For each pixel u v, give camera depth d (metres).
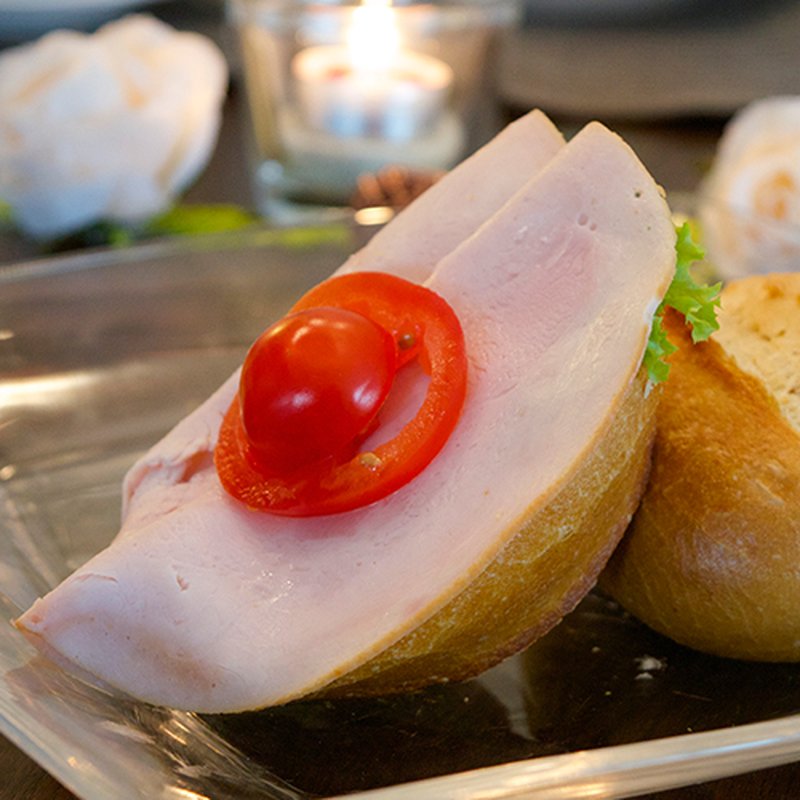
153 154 0.49
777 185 0.47
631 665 0.37
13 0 0.59
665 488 0.36
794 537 0.36
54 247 0.50
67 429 0.41
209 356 0.42
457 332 0.35
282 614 0.33
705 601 0.36
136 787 0.31
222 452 0.36
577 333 0.34
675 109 0.55
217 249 0.45
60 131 0.48
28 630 0.35
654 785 0.32
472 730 0.35
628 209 0.35
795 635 0.36
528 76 0.58
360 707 0.36
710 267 0.45
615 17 0.63
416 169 0.52
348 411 0.32
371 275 0.36
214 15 0.63
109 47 0.50
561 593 0.36
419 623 0.31
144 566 0.35
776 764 0.33
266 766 0.34
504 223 0.36
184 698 0.34
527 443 0.33
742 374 0.37
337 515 0.34
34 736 0.32
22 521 0.39
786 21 0.63
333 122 0.52
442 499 0.33
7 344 0.42
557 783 0.30
